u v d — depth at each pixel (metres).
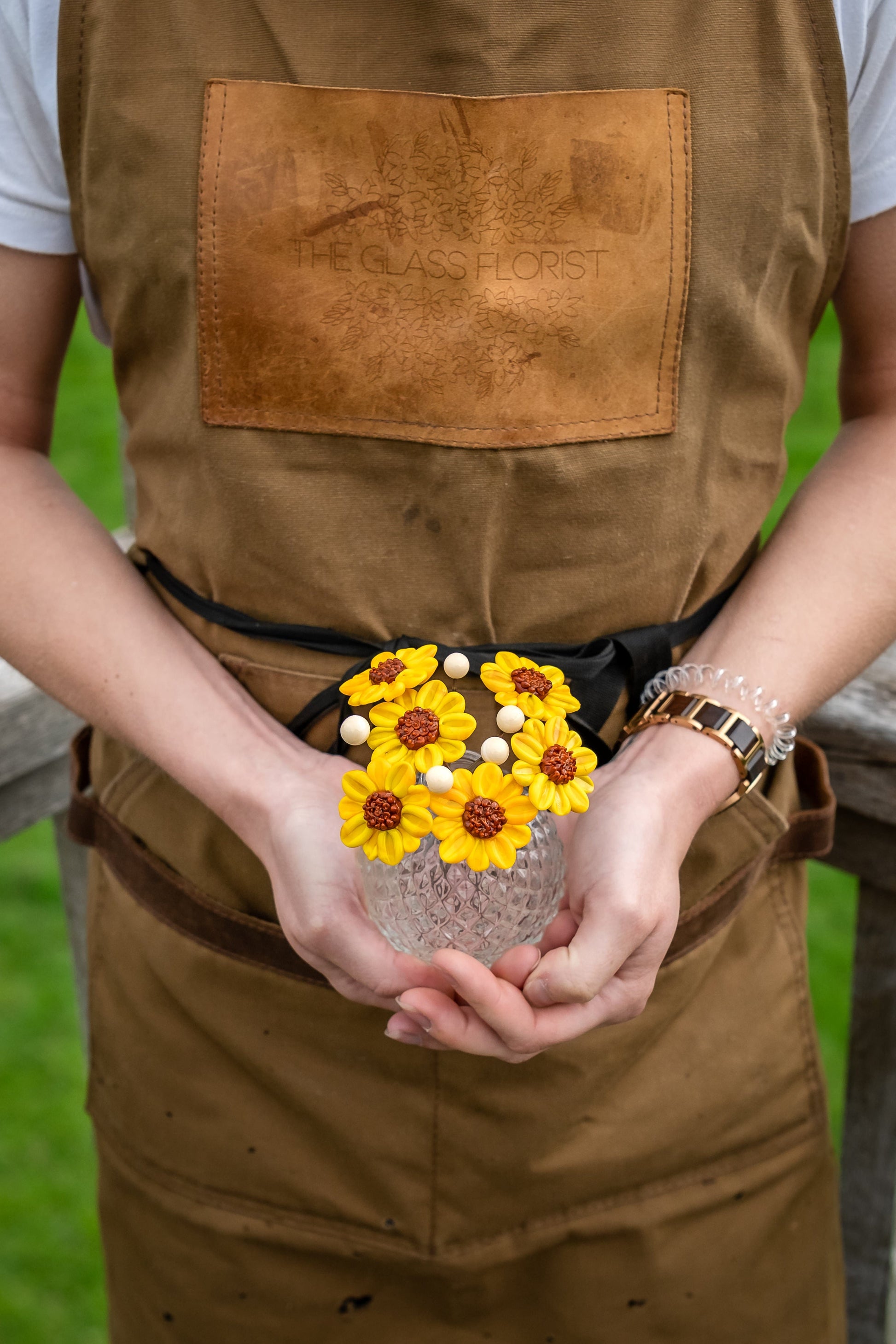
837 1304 1.11
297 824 0.91
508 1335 1.08
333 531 0.93
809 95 0.90
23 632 0.97
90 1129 1.95
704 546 0.95
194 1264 1.07
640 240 0.91
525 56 0.89
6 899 2.39
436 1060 1.00
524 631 0.95
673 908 0.90
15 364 0.99
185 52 0.90
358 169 0.90
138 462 0.98
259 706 0.97
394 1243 1.04
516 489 0.92
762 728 0.94
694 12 0.89
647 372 0.92
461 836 0.83
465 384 0.91
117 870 1.04
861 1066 1.23
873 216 0.94
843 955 2.16
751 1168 1.06
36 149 0.94
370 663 0.93
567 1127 1.01
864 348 0.99
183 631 0.99
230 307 0.91
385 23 0.88
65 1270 1.74
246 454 0.93
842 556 0.96
